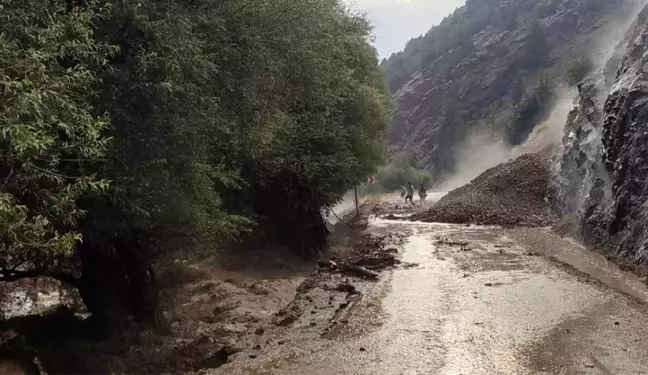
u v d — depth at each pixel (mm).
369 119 26297
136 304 10523
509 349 9281
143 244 10711
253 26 10734
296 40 11953
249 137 12352
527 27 154500
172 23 8234
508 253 20609
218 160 13922
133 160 8078
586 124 28406
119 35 7895
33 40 5793
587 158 26688
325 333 10820
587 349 9180
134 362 8969
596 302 12508
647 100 18703
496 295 13398
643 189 17922
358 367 8680
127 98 7949
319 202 22734
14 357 7645
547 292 13602
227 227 12711
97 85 7391
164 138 8383
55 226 7840
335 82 20000
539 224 30219
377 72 31484
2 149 5008
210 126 9719
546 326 10625
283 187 20500
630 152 18984
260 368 8867
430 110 154625
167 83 7434
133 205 8172
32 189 5941
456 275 16312
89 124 5820
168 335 10531
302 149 20062
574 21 143500
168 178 9031
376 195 72438
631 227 18031
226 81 10344
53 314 9664
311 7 12328
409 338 10141
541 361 8648
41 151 5172
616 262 17641
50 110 5496
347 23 25875
